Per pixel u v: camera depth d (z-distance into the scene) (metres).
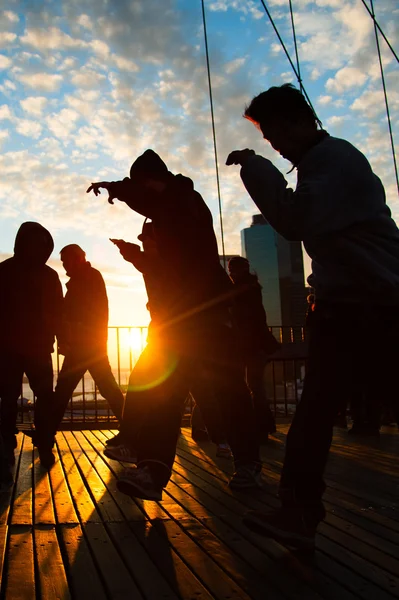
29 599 1.78
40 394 4.29
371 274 1.95
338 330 2.03
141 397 4.09
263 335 5.19
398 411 1.96
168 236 3.01
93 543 2.38
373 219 2.03
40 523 2.69
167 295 3.00
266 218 2.16
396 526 2.62
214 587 1.90
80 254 5.14
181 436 6.21
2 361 4.07
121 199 3.07
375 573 2.02
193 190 3.10
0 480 3.56
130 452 4.14
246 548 2.31
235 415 3.42
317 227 2.02
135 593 1.85
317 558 2.19
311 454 2.10
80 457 4.76
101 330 5.05
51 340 4.28
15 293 4.13
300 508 2.14
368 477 3.86
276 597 1.82
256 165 2.18
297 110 2.23
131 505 3.05
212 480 3.75
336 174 2.04
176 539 2.44
